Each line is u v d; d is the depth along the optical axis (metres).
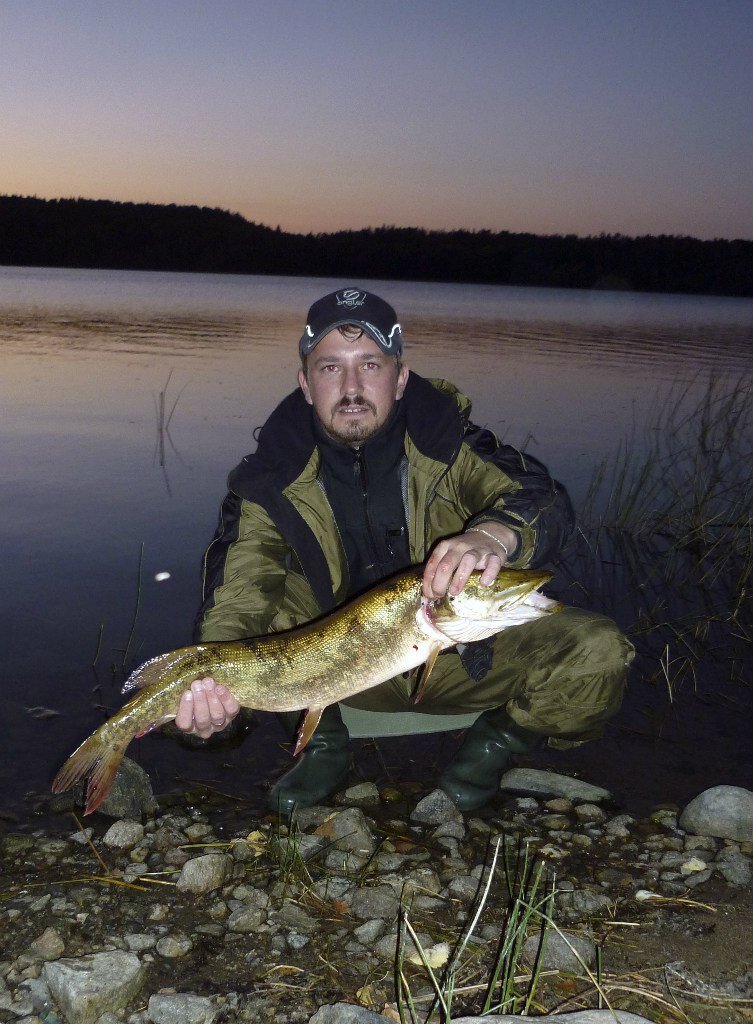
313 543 1.60
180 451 4.02
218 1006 1.09
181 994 1.09
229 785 1.65
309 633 1.34
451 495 1.62
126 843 1.44
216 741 1.80
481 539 1.30
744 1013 1.09
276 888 1.33
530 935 1.22
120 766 1.58
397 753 1.79
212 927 1.24
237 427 4.57
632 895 1.33
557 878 1.37
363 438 1.53
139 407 5.01
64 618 2.25
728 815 1.48
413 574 1.32
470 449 1.61
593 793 1.62
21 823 1.50
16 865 1.39
